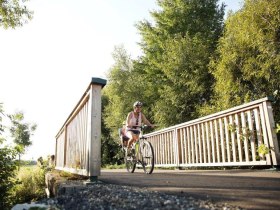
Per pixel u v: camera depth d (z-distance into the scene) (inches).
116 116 790.5
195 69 560.7
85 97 164.4
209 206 75.4
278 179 129.6
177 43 597.3
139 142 242.8
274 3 305.3
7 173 214.4
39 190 319.3
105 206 85.1
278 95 324.5
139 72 856.3
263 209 69.8
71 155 223.0
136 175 211.3
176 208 74.5
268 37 311.9
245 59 358.0
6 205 213.0
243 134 215.6
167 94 586.6
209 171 229.3
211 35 697.6
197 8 738.2
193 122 278.7
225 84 376.2
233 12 401.4
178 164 303.9
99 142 147.9
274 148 187.6
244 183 121.3
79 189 122.0
